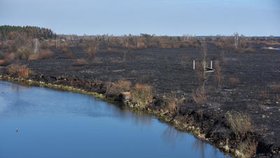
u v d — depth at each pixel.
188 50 95.38
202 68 52.12
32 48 79.06
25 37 98.75
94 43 104.69
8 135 26.86
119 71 54.09
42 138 26.17
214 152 23.19
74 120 30.92
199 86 40.66
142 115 32.62
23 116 32.09
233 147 22.86
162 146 24.62
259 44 125.38
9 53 74.06
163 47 105.69
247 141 22.38
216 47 103.75
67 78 49.00
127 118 31.61
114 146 24.62
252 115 27.67
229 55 79.75
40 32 146.75
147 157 22.66
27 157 22.59
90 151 23.62
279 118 26.83
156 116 32.00
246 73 51.34
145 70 54.81
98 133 27.45
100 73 52.22
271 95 35.53
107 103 37.44
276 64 63.06
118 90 39.56
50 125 29.42
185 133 27.28
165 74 50.62
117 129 28.48
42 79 50.72
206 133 26.09
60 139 26.03
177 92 37.19
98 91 42.47
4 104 36.66
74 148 24.16
